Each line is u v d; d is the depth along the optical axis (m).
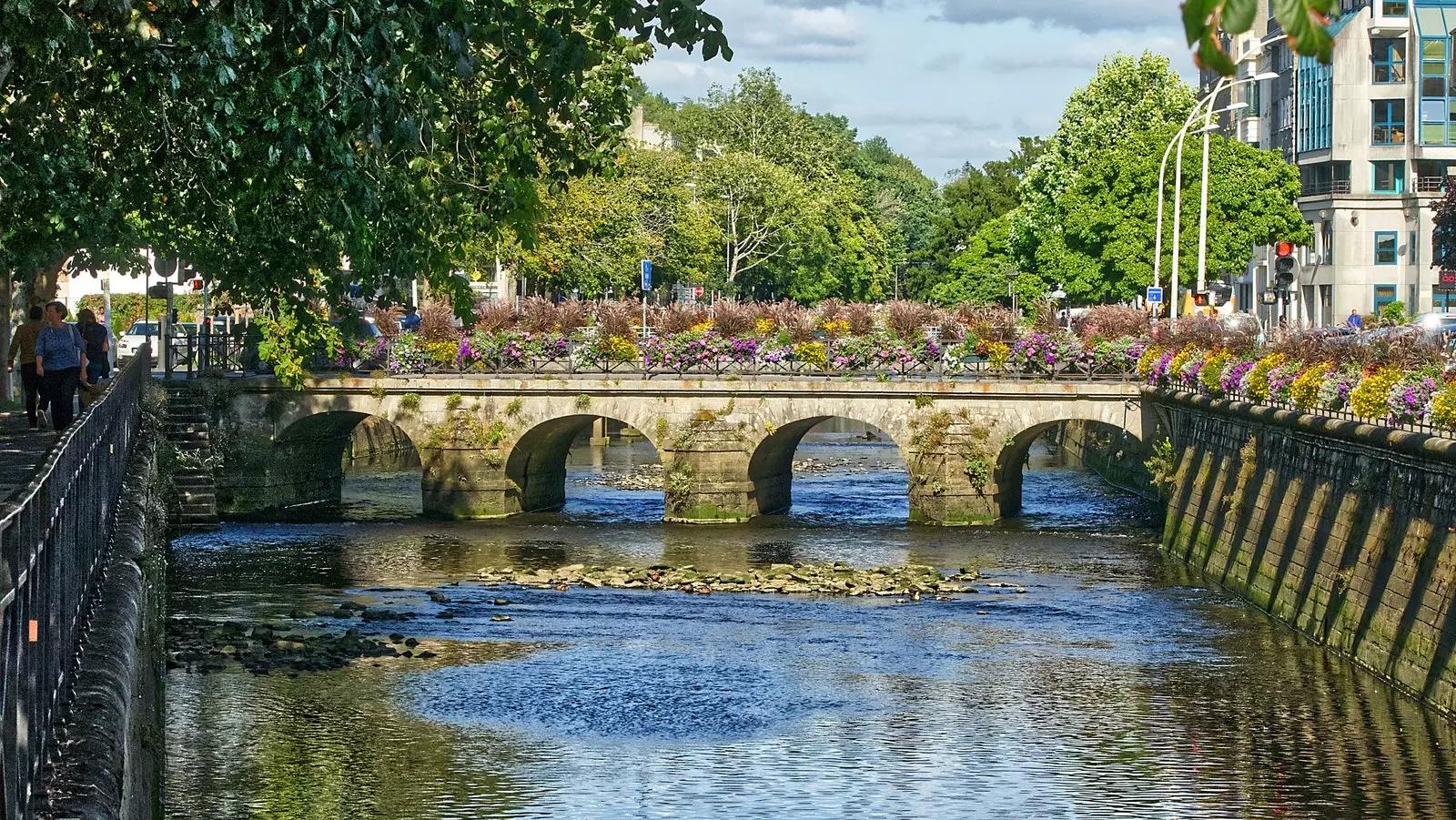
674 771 26.41
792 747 27.81
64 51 19.27
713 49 18.27
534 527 54.03
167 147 22.83
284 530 52.97
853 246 146.62
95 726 9.52
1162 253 90.19
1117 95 107.38
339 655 34.66
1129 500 61.25
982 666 33.88
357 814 24.06
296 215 24.50
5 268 32.16
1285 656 33.91
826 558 48.06
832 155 153.88
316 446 60.31
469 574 45.19
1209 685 31.64
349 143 19.97
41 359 32.22
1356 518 33.22
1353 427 33.12
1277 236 90.19
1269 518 39.50
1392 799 24.52
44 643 8.93
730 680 32.78
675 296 120.44
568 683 32.41
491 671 33.41
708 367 56.00
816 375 55.75
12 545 7.68
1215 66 4.87
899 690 31.91
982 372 55.88
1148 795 24.89
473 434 56.09
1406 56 108.38
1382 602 31.31
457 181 24.12
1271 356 41.12
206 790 25.27
